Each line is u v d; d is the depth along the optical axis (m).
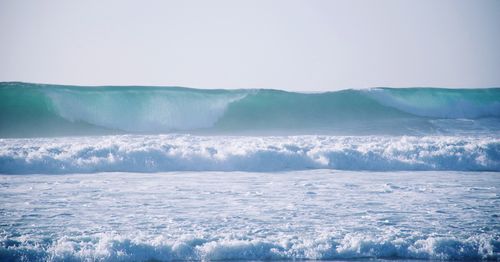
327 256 27.62
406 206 37.84
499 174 56.19
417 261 27.42
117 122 96.81
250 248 27.69
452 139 71.31
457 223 32.97
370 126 98.19
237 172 55.72
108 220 33.00
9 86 96.88
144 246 27.14
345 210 36.41
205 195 41.78
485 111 111.62
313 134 90.56
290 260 27.27
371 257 27.77
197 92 103.75
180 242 27.73
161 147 60.41
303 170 57.47
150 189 44.34
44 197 40.28
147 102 100.00
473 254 28.03
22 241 27.59
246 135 90.44
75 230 30.45
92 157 56.31
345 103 107.62
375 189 45.16
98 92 98.94
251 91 107.25
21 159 54.56
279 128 97.12
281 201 39.50
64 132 91.94
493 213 35.75
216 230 30.83
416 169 59.69
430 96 112.19
